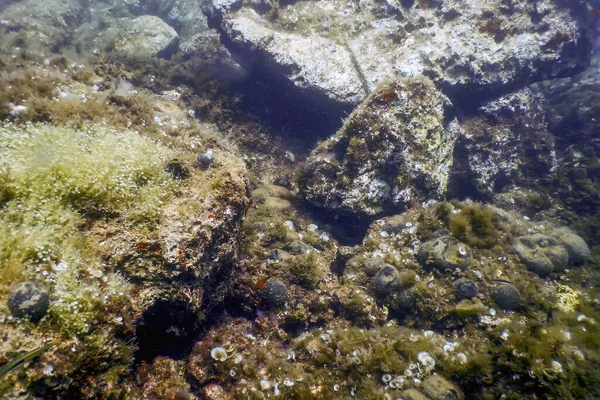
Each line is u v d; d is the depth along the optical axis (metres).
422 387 0.53
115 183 0.50
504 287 0.66
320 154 0.81
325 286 0.69
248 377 0.54
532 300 0.66
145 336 0.48
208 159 0.58
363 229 0.83
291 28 1.01
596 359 0.53
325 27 1.01
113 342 0.43
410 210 0.81
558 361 0.53
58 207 0.46
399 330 0.63
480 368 0.54
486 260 0.71
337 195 0.77
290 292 0.65
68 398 0.39
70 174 0.48
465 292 0.66
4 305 0.39
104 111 0.61
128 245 0.47
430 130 0.81
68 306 0.41
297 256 0.69
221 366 0.54
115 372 0.42
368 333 0.60
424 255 0.70
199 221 0.51
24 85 0.57
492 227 0.74
